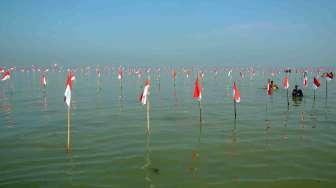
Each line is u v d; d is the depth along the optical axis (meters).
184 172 21.50
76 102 55.25
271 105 50.94
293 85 90.88
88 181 19.86
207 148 26.91
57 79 122.31
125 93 70.06
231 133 32.09
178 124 36.47
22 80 115.94
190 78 128.88
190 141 29.16
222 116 41.44
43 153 25.44
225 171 21.66
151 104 52.81
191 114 43.03
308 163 23.09
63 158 24.23
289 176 20.70
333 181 19.84
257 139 29.72
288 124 36.16
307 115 41.75
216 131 32.91
